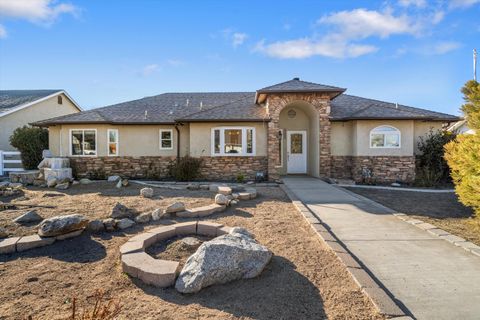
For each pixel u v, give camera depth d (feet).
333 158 54.54
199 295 12.09
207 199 30.50
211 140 53.78
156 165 57.72
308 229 21.35
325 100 51.80
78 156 56.44
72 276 13.92
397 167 51.44
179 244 17.62
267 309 11.06
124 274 13.99
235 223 22.68
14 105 72.79
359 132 51.67
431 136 53.11
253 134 53.36
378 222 23.82
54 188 39.86
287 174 61.21
